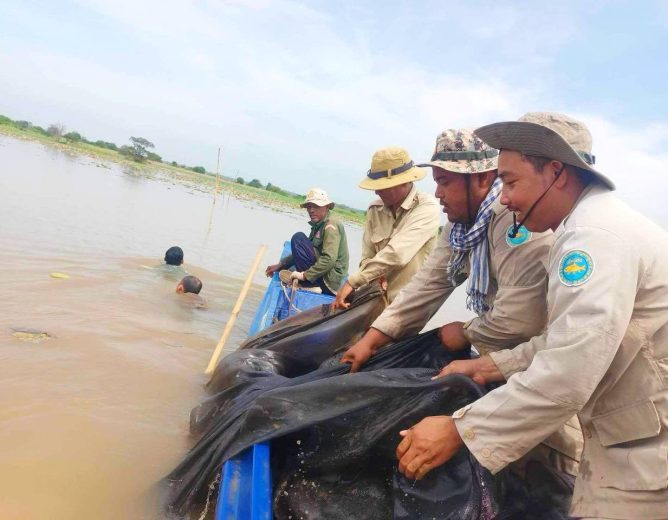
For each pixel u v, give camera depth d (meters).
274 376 3.60
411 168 4.44
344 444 2.58
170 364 5.02
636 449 1.87
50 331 5.23
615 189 1.95
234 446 2.69
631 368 1.86
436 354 3.24
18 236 9.17
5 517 2.64
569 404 1.84
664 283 1.80
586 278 1.80
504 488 2.34
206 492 2.71
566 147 1.89
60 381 4.22
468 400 2.46
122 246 10.28
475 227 2.80
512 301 2.70
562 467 2.71
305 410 2.63
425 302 3.40
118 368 4.68
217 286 8.91
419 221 4.41
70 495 2.89
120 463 3.25
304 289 7.09
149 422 3.82
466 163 2.74
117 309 6.45
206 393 4.39
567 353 1.81
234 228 16.88
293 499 2.54
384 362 3.28
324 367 3.82
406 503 2.35
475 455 2.00
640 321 1.83
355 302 4.39
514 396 1.94
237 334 6.55
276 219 23.83
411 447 2.12
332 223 7.18
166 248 11.03
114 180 24.89
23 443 3.30
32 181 16.92
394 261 4.31
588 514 1.95
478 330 2.91
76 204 14.26
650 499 1.82
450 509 2.26
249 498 2.41
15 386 4.00
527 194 2.05
